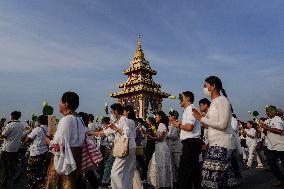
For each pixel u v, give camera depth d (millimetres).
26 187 8227
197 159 5391
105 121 8883
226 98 3826
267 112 7461
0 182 8102
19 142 8383
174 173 7445
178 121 5516
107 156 8414
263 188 7027
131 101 25844
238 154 3906
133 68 28031
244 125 12266
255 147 11141
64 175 3629
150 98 25828
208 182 3705
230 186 3682
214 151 3744
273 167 7234
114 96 26922
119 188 5387
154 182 7129
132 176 5645
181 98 5574
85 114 7426
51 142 3701
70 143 3693
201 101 6137
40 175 6527
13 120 8414
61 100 3947
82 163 3893
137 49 29531
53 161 3736
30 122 10719
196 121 5484
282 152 7137
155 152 7273
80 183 4156
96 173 9383
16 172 10078
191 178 5328
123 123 5633
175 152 7473
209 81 3988
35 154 6559
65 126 3664
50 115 4504
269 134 7320
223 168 3666
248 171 10367
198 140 5426
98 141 9422
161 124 7289
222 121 3680
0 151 8203
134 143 5703
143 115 24531
